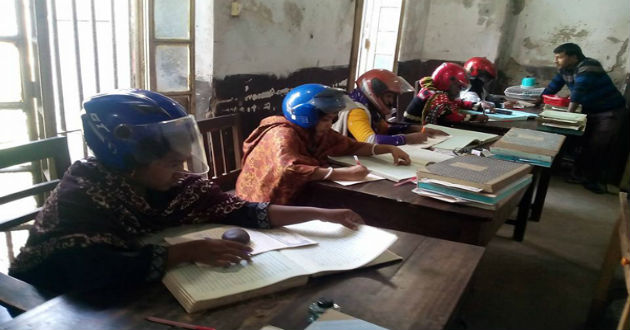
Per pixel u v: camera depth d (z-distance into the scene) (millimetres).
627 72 4574
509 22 5105
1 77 1828
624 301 2268
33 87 1894
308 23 3121
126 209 1045
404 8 4484
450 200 1514
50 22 1940
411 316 865
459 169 1595
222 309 849
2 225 1285
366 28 4559
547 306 2215
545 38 5059
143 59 2277
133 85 2307
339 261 1028
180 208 1171
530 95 4211
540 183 3221
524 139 2195
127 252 957
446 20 5164
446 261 1096
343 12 3525
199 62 2449
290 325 814
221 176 2107
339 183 1650
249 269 952
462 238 1473
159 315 824
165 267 932
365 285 964
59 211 974
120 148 973
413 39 4906
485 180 1472
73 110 2189
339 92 1820
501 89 5383
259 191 1742
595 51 4852
